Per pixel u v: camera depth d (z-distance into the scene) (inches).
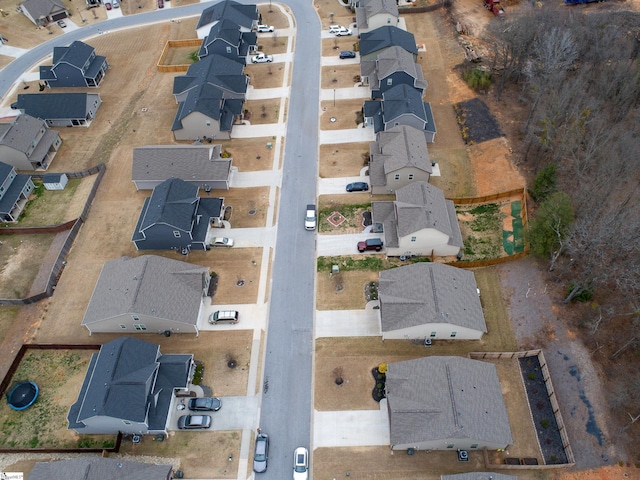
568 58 3038.9
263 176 2908.5
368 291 2337.6
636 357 2007.9
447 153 2970.0
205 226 2554.1
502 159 2874.0
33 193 2930.6
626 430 1843.0
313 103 3383.4
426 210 2378.2
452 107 3277.6
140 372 1927.9
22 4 4306.1
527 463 1801.2
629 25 3314.5
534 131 2886.3
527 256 2390.5
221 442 1902.1
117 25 4311.0
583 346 2069.4
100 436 1925.4
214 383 2058.3
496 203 2684.5
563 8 3860.7
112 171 2992.1
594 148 2586.1
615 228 2090.3
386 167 2664.9
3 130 3019.2
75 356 2159.2
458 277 2208.4
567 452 1812.3
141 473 1712.6
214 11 3971.5
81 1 4650.6
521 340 2132.1
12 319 2322.8
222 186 2815.0
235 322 2247.8
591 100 2844.5
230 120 3157.0
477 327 2070.6
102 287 2250.2
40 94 3346.5
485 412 1800.0
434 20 4060.0
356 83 3511.3
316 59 3762.3
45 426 1957.4
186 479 1815.9
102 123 3368.6
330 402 1990.7
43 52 4062.5
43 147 3093.0
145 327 2186.3
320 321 2246.6
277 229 2630.4
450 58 3661.4
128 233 2647.6
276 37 4001.0
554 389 1968.5
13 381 2094.0
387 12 3767.2
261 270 2453.2
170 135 3228.3
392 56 3297.2
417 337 2145.7
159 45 4052.7
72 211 2810.0
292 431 1920.5
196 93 3149.6
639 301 2134.6
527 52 3193.9
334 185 2839.6
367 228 2603.3
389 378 1924.2
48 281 2407.7
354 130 3169.3
